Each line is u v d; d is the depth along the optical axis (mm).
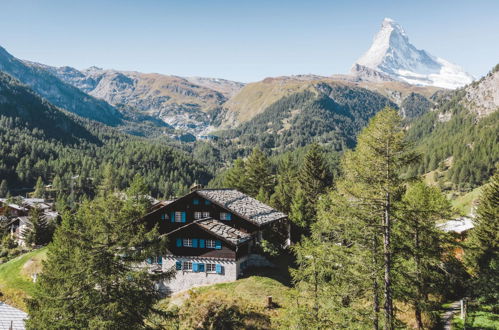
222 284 46781
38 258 65938
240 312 37312
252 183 93250
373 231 23266
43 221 84875
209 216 55250
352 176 23938
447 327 35406
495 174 51719
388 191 22078
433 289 31016
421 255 26422
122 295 23312
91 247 23594
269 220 56031
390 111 22344
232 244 47656
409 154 22125
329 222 26109
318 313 25219
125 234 24781
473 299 40656
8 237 94750
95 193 184625
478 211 50594
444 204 35469
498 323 34500
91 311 22703
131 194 63750
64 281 24312
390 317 22406
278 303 40625
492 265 40031
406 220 24562
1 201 154375
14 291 56312
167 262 50156
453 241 29031
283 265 52406
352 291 24203
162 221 56812
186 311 37406
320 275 26906
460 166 191875
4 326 38312
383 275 23203
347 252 25250
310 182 77812
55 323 23016
